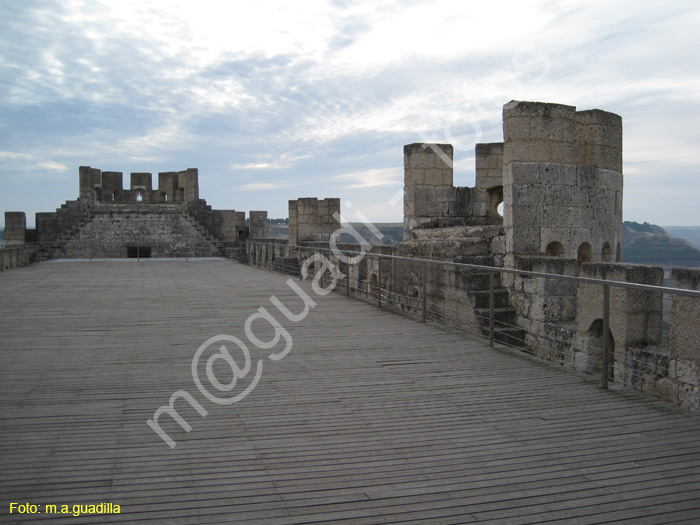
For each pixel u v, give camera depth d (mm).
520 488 3967
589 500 3797
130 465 4324
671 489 3953
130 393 6199
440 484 4031
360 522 3523
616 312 7801
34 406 5727
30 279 19438
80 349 8414
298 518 3562
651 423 5258
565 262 9836
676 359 6793
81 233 34094
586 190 12203
